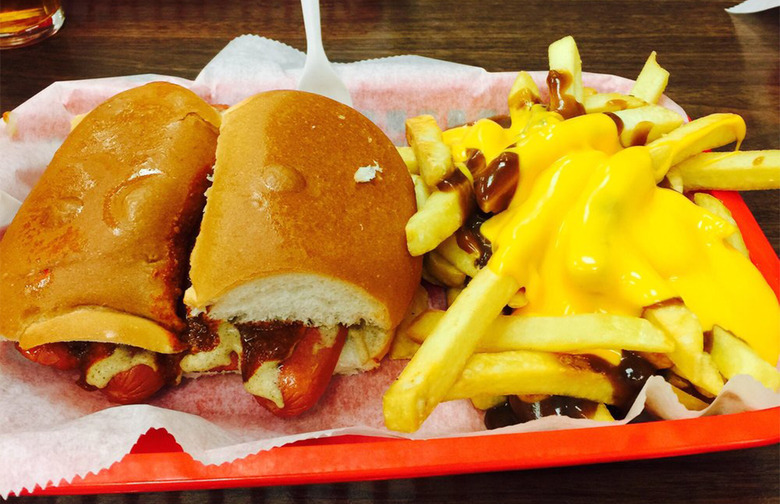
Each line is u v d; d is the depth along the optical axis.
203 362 0.21
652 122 0.24
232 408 0.22
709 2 0.36
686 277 0.21
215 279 0.19
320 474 0.18
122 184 0.20
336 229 0.20
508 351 0.20
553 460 0.18
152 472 0.18
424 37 0.34
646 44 0.34
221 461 0.18
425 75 0.29
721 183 0.25
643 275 0.20
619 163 0.21
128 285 0.20
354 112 0.23
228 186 0.20
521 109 0.26
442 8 0.35
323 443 0.21
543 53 0.33
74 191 0.20
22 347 0.20
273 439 0.18
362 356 0.22
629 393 0.20
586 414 0.20
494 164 0.21
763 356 0.21
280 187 0.19
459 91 0.29
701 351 0.19
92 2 0.35
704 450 0.18
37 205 0.21
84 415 0.21
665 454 0.18
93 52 0.32
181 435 0.19
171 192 0.20
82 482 0.18
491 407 0.22
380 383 0.23
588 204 0.21
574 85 0.25
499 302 0.20
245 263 0.19
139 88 0.23
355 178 0.21
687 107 0.30
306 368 0.20
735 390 0.18
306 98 0.22
